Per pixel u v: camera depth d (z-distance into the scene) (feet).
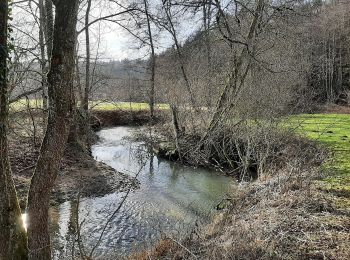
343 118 89.20
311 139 56.18
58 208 41.47
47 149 19.89
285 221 25.91
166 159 67.97
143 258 26.43
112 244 32.71
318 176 36.63
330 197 30.19
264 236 24.20
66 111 20.01
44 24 41.19
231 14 55.77
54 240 33.22
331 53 162.30
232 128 52.01
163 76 81.46
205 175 56.65
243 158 51.39
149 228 36.09
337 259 20.61
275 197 31.99
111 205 42.96
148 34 71.82
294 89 72.49
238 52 54.13
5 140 18.49
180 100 69.92
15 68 28.73
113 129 101.09
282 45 57.11
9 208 18.67
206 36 63.98
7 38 18.43
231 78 54.29
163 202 44.04
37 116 59.67
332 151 49.32
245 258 21.84
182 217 38.68
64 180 49.42
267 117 50.24
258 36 50.75
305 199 29.53
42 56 36.27
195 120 68.59
